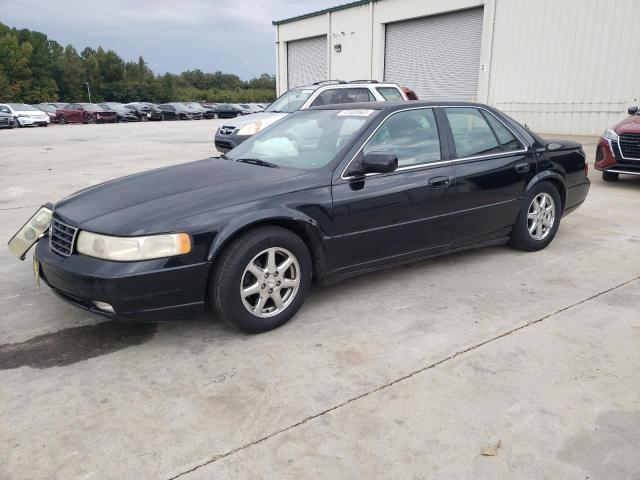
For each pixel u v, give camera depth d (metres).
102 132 23.22
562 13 15.85
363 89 10.63
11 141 18.12
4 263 4.84
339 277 3.78
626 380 2.85
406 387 2.79
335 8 24.16
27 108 29.39
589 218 6.44
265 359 3.10
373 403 2.66
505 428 2.47
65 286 3.14
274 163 3.96
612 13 14.70
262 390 2.79
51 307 3.85
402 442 2.38
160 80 100.44
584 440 2.38
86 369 3.01
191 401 2.70
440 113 4.29
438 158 4.14
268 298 3.39
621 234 5.68
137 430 2.47
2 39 82.12
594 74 15.40
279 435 2.43
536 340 3.28
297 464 2.25
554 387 2.78
